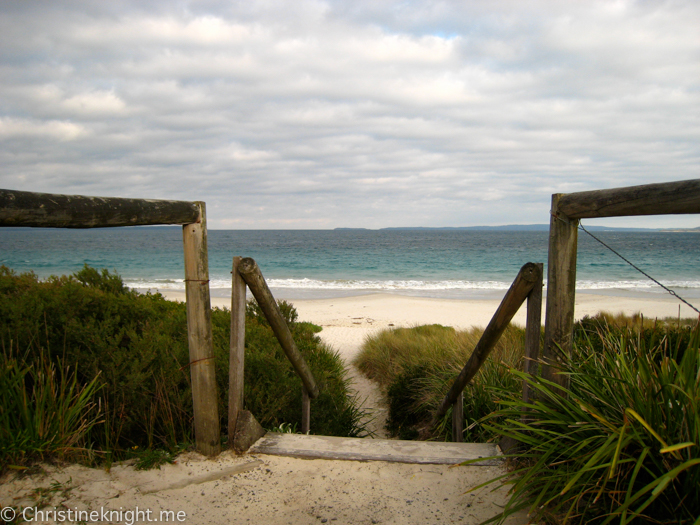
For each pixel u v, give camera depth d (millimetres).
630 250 63656
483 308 19469
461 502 2047
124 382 2725
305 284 30391
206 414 2396
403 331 11531
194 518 1914
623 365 1952
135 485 2115
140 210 1928
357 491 2143
